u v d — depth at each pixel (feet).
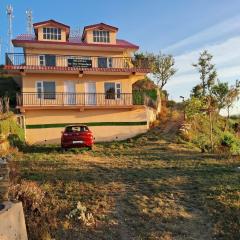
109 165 61.52
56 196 42.50
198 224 37.24
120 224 36.50
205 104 102.27
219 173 54.03
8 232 27.68
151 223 36.94
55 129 107.65
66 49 116.67
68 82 112.06
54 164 61.82
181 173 54.39
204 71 130.31
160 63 182.80
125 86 115.65
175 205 41.22
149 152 78.48
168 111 148.36
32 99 108.17
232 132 139.03
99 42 121.49
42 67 107.45
